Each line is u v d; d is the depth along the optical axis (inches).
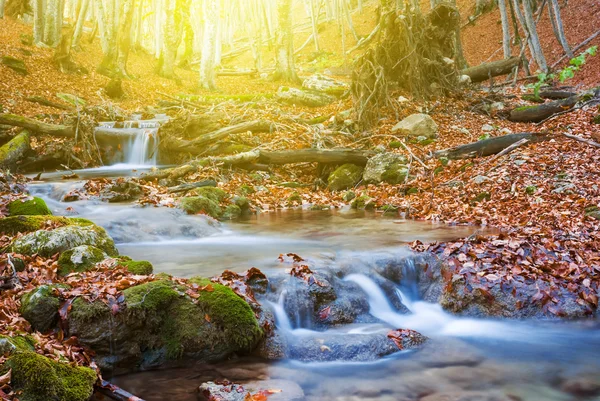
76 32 1174.3
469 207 417.1
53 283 202.5
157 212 380.5
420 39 815.7
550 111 693.9
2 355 149.7
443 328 242.2
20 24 1296.8
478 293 255.0
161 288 197.5
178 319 194.4
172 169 520.4
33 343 165.2
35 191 449.7
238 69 1569.9
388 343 210.8
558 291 249.4
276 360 197.8
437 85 816.3
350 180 552.4
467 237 306.0
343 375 188.1
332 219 417.4
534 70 1225.4
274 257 279.0
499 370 194.1
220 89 1200.2
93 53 1215.6
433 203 441.1
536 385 181.6
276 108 824.9
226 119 691.4
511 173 465.1
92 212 381.1
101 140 653.3
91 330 182.1
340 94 977.5
